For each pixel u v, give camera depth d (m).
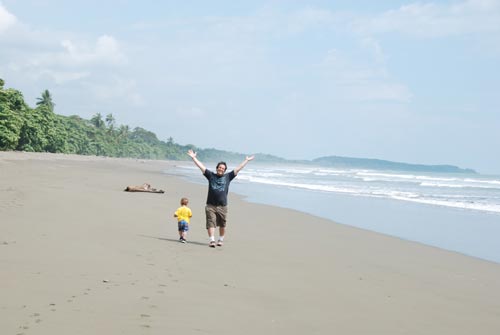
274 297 6.11
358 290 6.89
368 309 5.91
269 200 25.48
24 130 82.94
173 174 55.78
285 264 8.49
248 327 4.82
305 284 7.00
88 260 7.30
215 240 10.77
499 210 23.02
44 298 5.20
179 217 10.03
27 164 47.41
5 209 12.75
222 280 6.79
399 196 31.03
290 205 23.19
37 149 88.88
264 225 14.62
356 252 10.64
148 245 9.14
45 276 6.14
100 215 13.22
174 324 4.68
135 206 16.50
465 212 21.81
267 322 5.05
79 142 136.75
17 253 7.42
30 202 14.77
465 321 5.73
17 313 4.64
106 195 19.88
